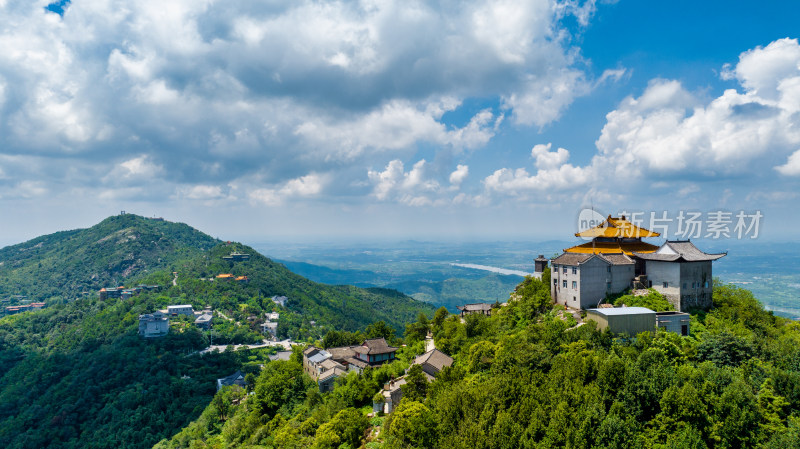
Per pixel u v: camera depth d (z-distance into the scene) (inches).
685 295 4234.7
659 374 2714.1
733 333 3629.4
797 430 2514.8
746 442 2519.7
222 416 6673.2
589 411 2532.0
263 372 5910.4
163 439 6845.5
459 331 4936.0
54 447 7554.1
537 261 5718.5
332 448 3513.8
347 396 4249.5
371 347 5344.5
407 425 2910.9
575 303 4404.5
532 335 3639.3
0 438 7859.3
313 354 5954.7
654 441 2493.8
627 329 3624.5
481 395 2925.7
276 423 4758.9
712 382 2783.0
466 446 2586.1
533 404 2704.2
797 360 3257.9
